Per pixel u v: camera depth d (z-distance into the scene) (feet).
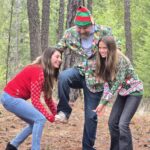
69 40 22.45
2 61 110.01
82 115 33.83
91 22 21.74
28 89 21.07
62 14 78.02
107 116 34.27
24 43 130.21
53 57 20.98
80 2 34.01
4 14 119.55
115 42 20.75
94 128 23.08
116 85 21.01
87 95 22.98
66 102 22.39
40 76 20.58
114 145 22.38
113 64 20.68
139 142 27.84
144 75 123.13
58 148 25.53
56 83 22.80
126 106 21.49
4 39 114.83
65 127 30.04
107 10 126.62
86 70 22.47
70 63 36.47
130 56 82.48
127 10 82.02
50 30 126.11
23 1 130.00
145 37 123.65
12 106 20.97
